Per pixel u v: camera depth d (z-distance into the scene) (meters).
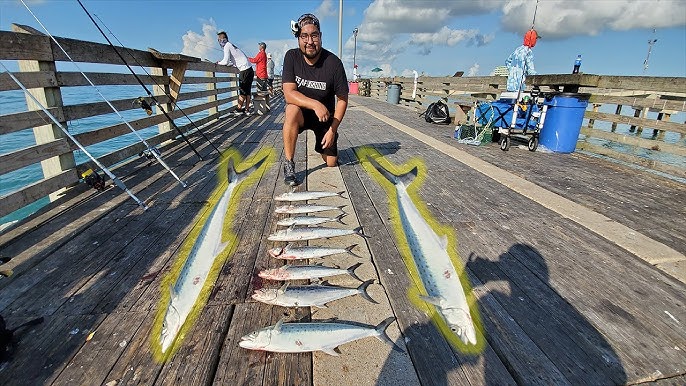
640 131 11.10
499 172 4.34
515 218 2.98
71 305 1.80
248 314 1.75
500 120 6.21
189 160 4.75
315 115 4.00
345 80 3.89
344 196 3.41
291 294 1.83
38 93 3.10
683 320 1.77
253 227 2.75
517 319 1.75
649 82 4.68
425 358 1.50
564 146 5.55
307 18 3.48
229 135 6.63
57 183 3.12
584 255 2.38
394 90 14.61
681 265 2.27
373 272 2.14
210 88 8.34
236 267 2.18
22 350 1.51
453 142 6.25
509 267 2.22
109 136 3.97
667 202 3.45
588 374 1.45
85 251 2.33
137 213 2.97
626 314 1.80
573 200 3.44
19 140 8.94
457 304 1.43
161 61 5.61
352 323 1.70
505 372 1.45
